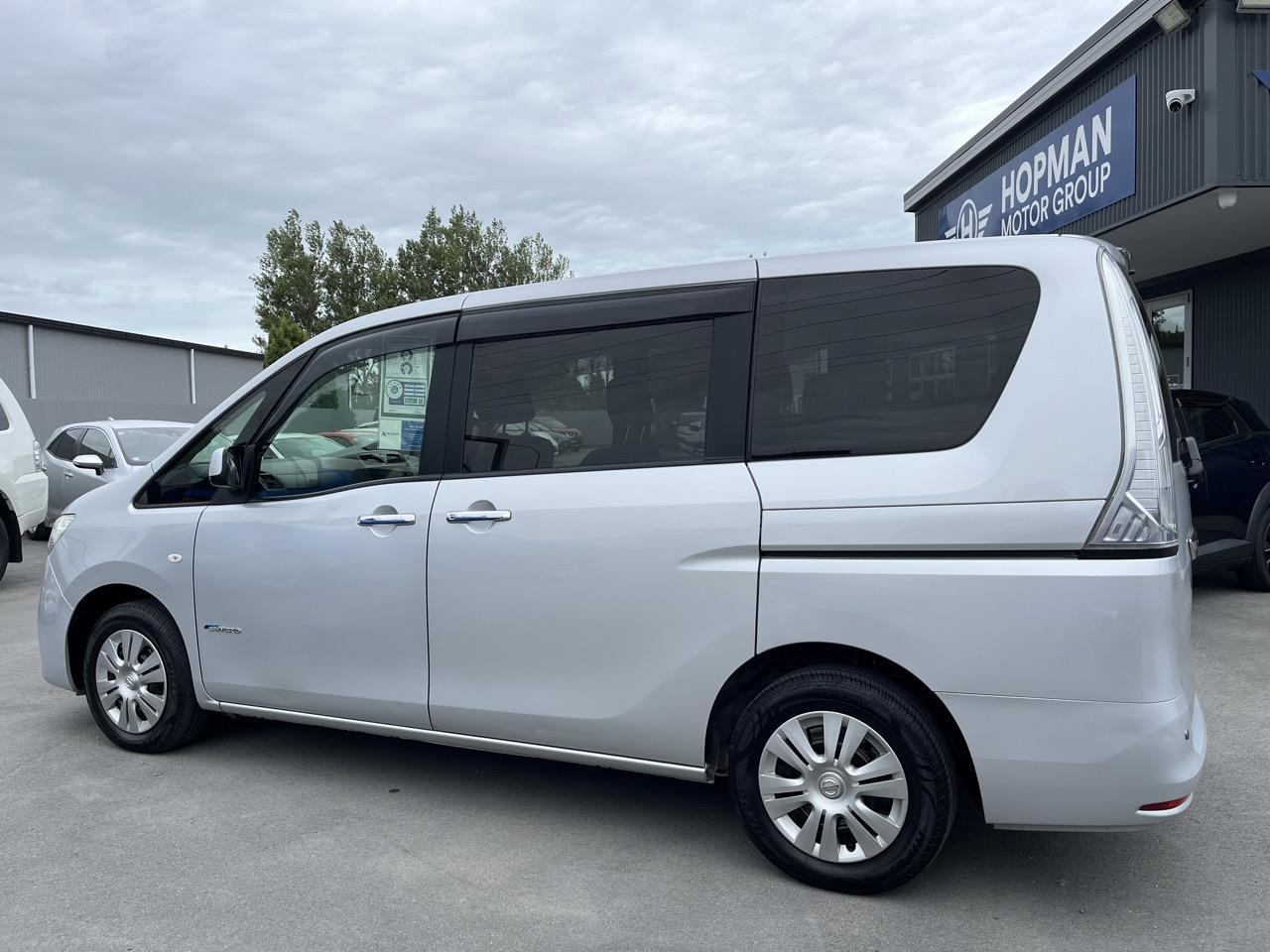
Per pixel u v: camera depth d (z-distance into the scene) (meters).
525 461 3.47
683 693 3.15
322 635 3.79
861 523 2.87
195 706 4.26
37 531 12.59
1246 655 5.50
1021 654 2.70
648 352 3.32
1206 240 10.27
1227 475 6.95
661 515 3.15
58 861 3.29
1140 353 2.72
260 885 3.12
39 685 5.55
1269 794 3.69
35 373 27.36
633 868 3.22
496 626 3.43
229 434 4.19
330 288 37.00
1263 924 2.80
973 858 3.27
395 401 3.76
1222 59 8.05
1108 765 2.64
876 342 3.00
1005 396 2.79
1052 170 10.86
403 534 3.60
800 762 3.02
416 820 3.62
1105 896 2.98
